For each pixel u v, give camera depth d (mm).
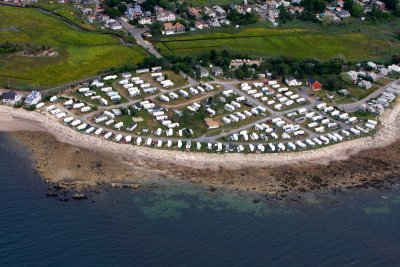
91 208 185250
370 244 178875
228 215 187750
